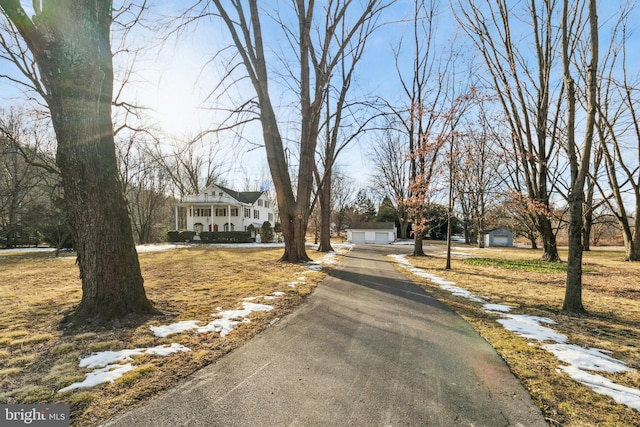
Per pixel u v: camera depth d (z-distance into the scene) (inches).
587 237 1096.2
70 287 322.3
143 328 177.5
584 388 115.1
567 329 187.0
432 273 458.6
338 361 137.3
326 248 930.7
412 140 642.2
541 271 485.7
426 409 100.3
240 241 1304.1
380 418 95.0
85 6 176.6
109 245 190.5
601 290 326.0
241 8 457.4
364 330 181.5
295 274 419.2
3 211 922.7
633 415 98.0
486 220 1359.5
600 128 655.1
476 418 95.7
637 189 683.4
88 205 187.0
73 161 183.5
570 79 234.1
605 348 156.1
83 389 110.6
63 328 177.5
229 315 207.8
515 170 684.1
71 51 174.6
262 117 520.4
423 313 221.9
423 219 700.7
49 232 866.1
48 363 131.9
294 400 104.9
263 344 156.6
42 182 860.0
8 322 190.7
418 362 137.1
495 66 568.7
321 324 191.9
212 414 96.5
